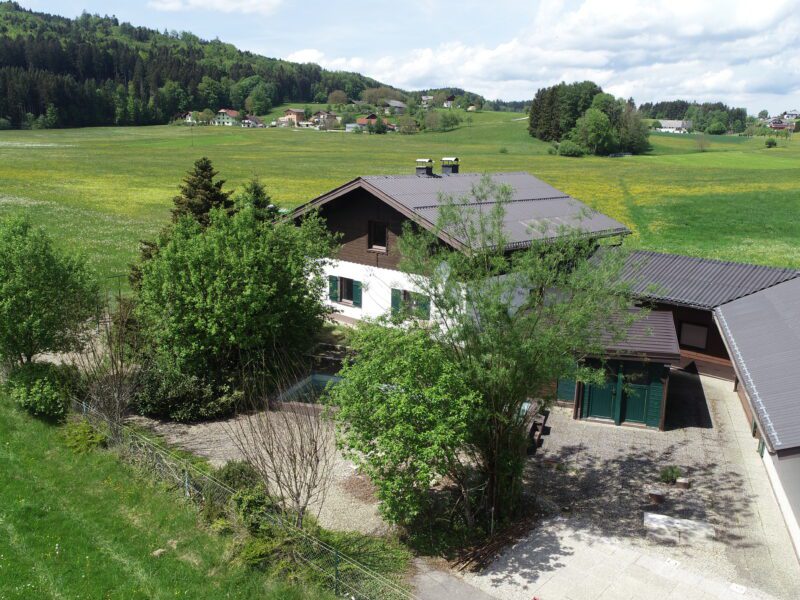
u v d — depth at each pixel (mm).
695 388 24953
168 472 17172
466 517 15773
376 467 13930
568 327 14922
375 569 13938
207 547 14367
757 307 22469
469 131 191500
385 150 140375
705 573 14055
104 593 12766
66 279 22219
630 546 15055
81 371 23828
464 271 15305
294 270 23000
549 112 166250
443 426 13547
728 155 133250
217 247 21906
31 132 168125
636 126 144250
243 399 22062
